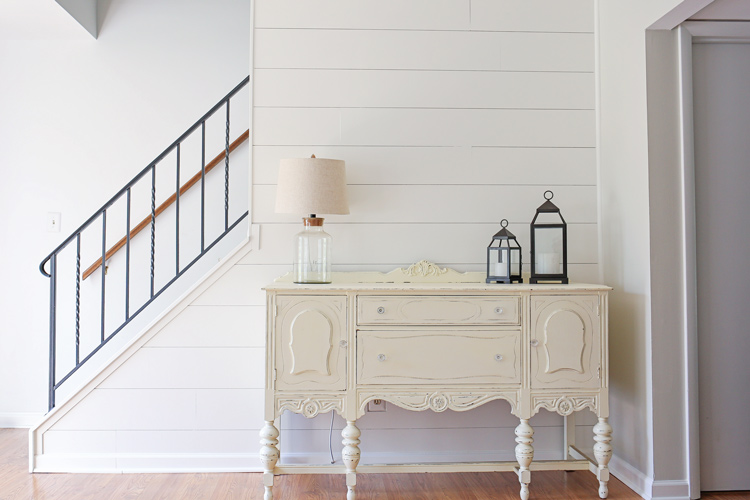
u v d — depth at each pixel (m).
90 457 2.52
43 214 3.30
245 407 2.58
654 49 2.28
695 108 2.33
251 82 2.64
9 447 2.87
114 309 3.29
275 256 2.61
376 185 2.66
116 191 3.32
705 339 2.32
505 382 2.25
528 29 2.71
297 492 2.34
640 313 2.33
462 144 2.69
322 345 2.21
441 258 2.67
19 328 3.28
